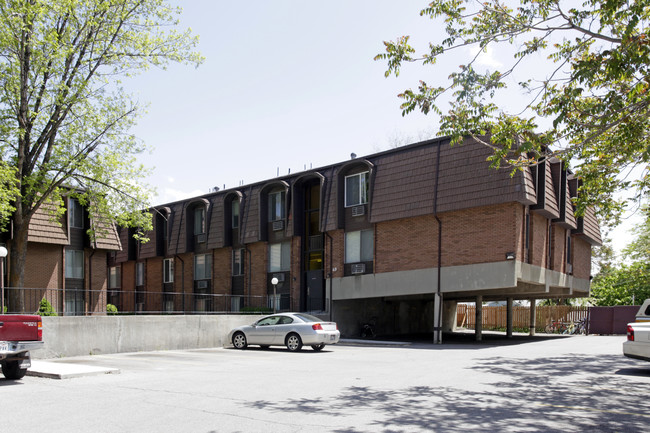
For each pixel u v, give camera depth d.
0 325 10.88
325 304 28.50
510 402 8.97
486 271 22.53
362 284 26.72
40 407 8.34
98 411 8.02
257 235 31.06
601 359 15.89
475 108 10.81
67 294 26.91
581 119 11.16
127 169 21.70
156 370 13.88
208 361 16.39
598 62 9.09
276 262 31.09
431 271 24.27
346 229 27.86
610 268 46.44
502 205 22.45
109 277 41.22
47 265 25.95
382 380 11.47
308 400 8.98
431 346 22.69
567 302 46.31
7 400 8.98
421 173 24.89
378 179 26.52
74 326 18.42
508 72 10.52
